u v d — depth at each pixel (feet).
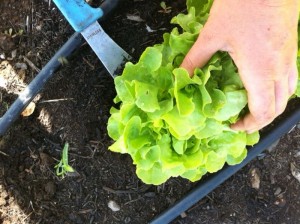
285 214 1.35
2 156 1.33
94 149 1.32
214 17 0.84
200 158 0.98
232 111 0.92
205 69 0.92
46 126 1.32
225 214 1.36
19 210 1.33
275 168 1.36
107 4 1.24
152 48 0.92
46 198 1.33
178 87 0.89
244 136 1.03
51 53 1.31
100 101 1.29
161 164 1.01
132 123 0.94
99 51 1.17
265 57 0.80
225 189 1.36
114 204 1.34
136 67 0.94
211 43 0.85
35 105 1.31
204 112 0.91
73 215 1.34
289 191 1.36
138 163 0.98
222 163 1.05
